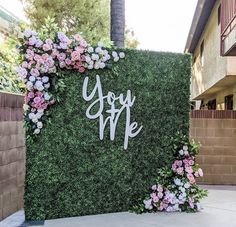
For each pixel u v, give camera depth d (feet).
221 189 30.07
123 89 21.63
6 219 20.42
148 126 22.20
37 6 48.73
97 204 21.11
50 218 20.24
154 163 22.31
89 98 20.90
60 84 20.15
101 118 21.13
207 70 51.78
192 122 32.55
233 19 31.71
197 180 32.50
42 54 19.86
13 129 21.77
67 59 20.08
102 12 51.24
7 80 26.40
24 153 23.73
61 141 20.43
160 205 21.90
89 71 20.93
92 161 20.97
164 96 22.53
